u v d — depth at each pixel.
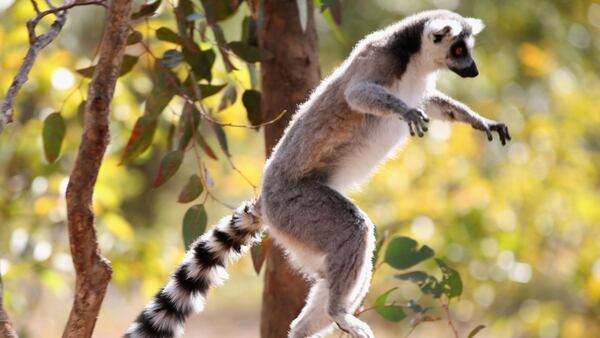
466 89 14.29
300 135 7.18
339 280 6.72
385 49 7.30
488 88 14.43
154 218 20.31
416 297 12.73
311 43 8.40
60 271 11.19
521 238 12.64
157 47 10.26
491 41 15.26
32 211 11.57
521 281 12.45
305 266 7.03
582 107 13.63
